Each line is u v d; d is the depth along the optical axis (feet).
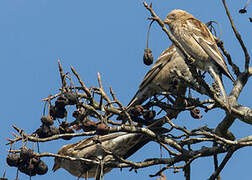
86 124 32.91
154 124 37.81
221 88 35.83
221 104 33.37
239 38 36.78
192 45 41.47
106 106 37.88
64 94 33.50
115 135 43.04
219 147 34.96
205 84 32.42
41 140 31.42
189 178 36.32
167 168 34.96
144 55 34.65
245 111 35.32
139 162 34.83
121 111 38.01
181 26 43.24
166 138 35.29
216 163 37.50
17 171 31.04
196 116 39.47
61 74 34.65
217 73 39.81
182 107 37.24
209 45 40.34
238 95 37.06
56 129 32.19
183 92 39.88
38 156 31.17
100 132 31.58
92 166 43.09
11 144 31.19
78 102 34.58
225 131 37.86
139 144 43.14
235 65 38.32
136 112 35.40
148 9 29.78
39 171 31.48
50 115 33.35
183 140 35.73
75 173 46.68
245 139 34.55
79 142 45.70
